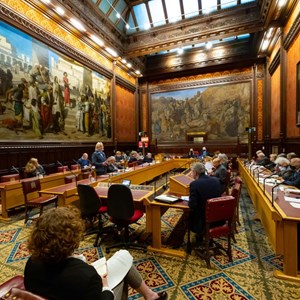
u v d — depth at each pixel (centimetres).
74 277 99
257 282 231
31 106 657
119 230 327
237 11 899
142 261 275
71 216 113
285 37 752
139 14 1038
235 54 1155
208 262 260
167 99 1342
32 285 105
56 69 750
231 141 1203
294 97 697
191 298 208
